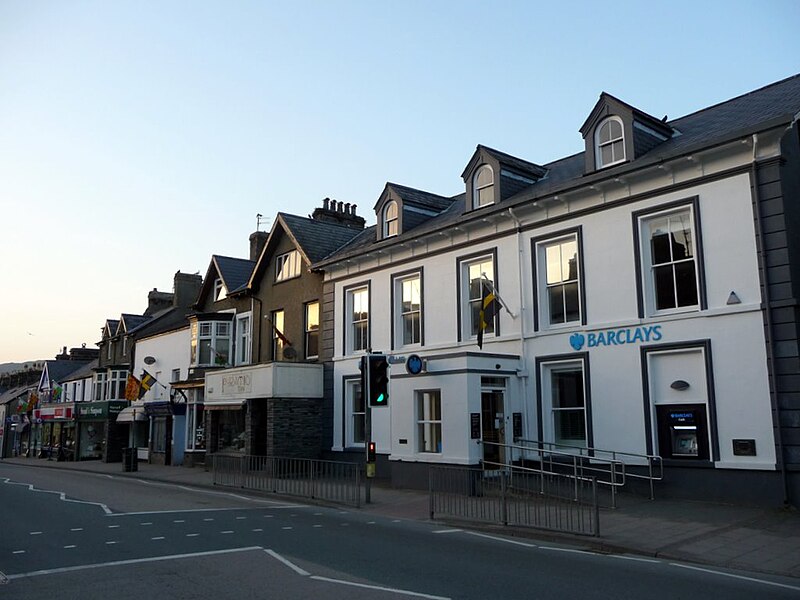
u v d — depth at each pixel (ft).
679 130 56.75
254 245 111.65
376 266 74.33
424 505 48.85
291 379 76.95
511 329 59.47
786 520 38.37
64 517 44.19
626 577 27.04
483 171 64.59
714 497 44.73
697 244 47.42
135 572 28.04
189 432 101.40
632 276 51.08
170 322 130.41
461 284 64.85
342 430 75.82
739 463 43.73
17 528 39.83
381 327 72.90
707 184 47.44
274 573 27.71
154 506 50.21
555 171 65.92
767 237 43.98
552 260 57.82
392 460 59.98
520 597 23.88
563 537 35.50
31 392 183.11
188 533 37.60
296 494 56.39
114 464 115.03
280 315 90.63
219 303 104.78
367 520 43.42
